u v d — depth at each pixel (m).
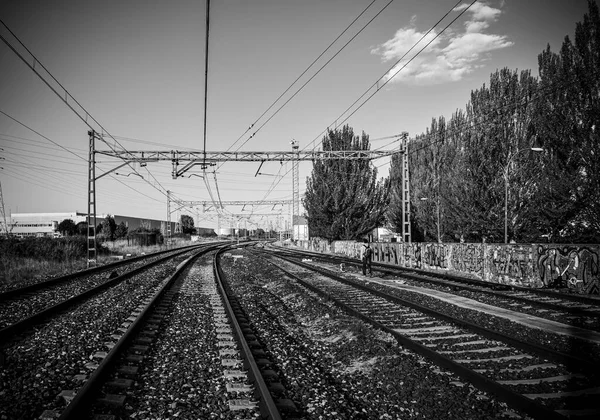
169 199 71.31
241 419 5.53
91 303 14.05
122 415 5.63
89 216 28.81
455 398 6.16
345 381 7.20
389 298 14.65
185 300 15.12
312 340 10.28
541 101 28.03
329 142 45.97
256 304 14.90
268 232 164.12
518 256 21.00
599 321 11.25
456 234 38.16
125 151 28.50
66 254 32.91
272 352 8.89
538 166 31.62
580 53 24.94
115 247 49.31
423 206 44.34
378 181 46.31
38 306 13.37
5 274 21.45
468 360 7.77
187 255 46.72
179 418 5.55
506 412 5.70
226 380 6.93
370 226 45.84
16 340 9.25
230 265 32.78
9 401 5.88
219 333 10.23
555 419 5.20
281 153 29.81
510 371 7.11
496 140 33.81
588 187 24.83
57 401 5.89
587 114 24.78
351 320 11.33
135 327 9.91
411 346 8.62
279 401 5.97
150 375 7.21
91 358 8.00
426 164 45.69
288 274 23.22
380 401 6.28
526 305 13.70
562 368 7.25
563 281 18.47
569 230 27.44
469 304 13.96
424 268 29.56
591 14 24.34
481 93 35.59
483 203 33.88
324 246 53.41
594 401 5.93
